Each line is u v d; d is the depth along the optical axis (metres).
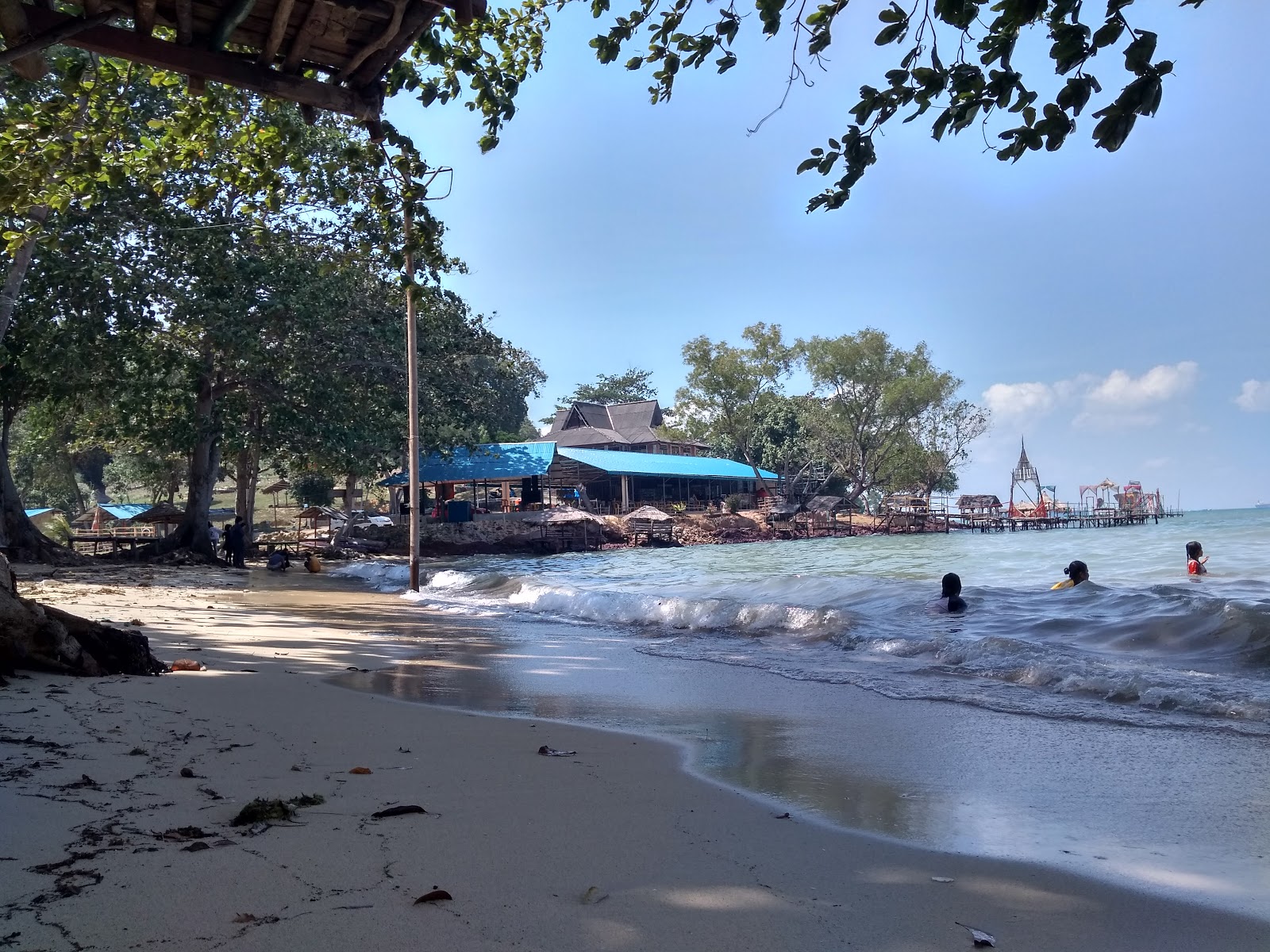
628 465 61.25
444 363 36.50
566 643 10.73
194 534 31.38
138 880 2.87
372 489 70.25
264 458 40.28
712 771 4.85
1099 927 2.82
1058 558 25.08
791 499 73.00
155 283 25.16
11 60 4.54
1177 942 2.71
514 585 18.00
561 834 3.63
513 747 5.34
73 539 31.00
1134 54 3.24
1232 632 8.09
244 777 4.25
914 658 8.70
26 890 2.76
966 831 3.81
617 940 2.62
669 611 12.69
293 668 8.62
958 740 5.50
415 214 6.63
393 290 8.45
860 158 4.05
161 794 3.85
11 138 6.62
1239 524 53.00
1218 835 3.71
